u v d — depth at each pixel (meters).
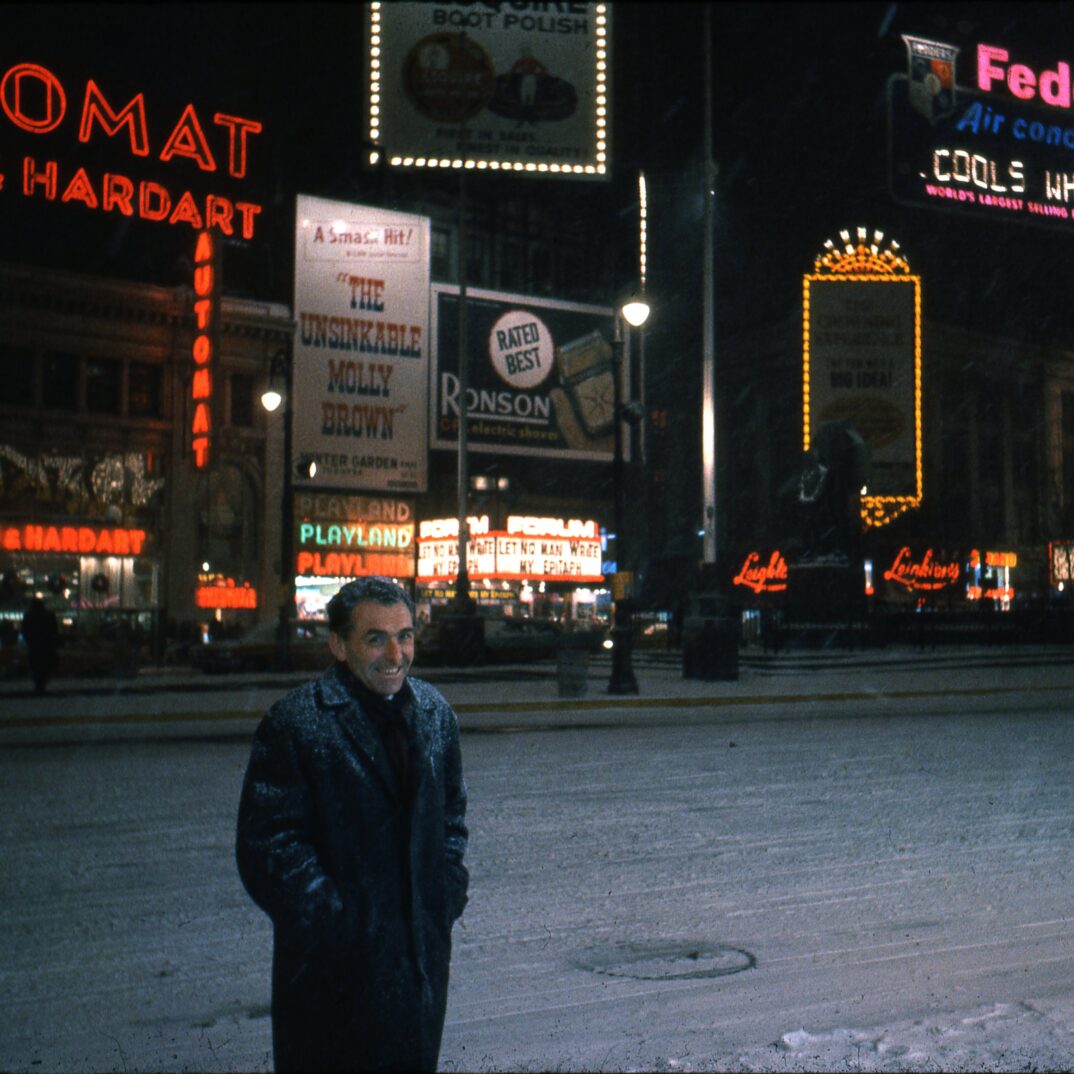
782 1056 4.38
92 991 5.36
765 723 18.23
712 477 28.62
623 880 7.48
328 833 2.71
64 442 44.41
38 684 24.22
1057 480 75.88
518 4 55.75
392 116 54.72
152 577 46.12
